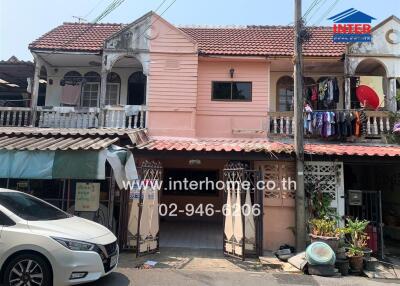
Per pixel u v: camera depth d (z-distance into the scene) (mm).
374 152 10320
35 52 13805
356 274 8539
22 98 17328
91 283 6965
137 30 13938
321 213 10219
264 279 7648
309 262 8211
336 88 13023
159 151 10484
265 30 16562
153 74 13789
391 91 13281
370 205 10656
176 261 8906
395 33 13625
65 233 6266
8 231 6129
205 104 14297
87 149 8977
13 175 9016
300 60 10195
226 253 9562
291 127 13344
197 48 13898
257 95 14273
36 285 5980
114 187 10289
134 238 9711
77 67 15562
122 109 13523
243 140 13508
